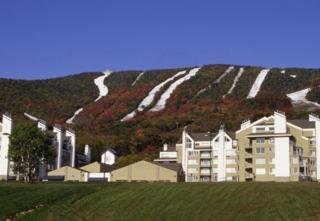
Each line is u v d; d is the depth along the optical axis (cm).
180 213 9525
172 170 17912
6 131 18612
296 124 17500
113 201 10431
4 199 10588
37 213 9819
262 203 9819
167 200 10319
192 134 19938
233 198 10225
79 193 11069
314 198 10006
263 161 16825
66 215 9706
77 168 18888
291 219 8906
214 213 9406
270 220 8894
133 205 10125
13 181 15300
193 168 19325
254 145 17000
